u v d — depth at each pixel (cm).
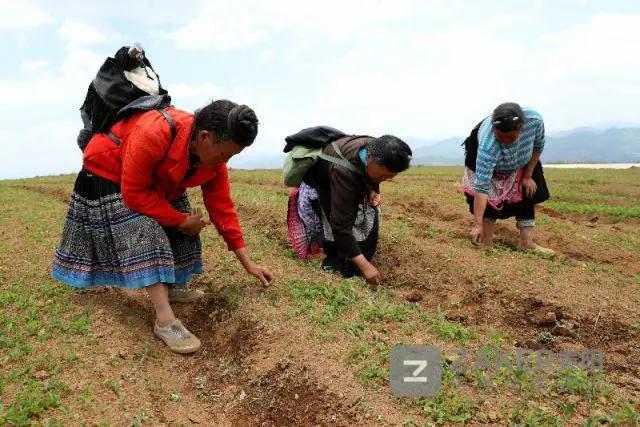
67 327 414
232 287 484
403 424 305
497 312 484
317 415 331
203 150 357
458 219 875
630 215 1023
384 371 349
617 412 312
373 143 425
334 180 452
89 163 380
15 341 396
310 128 486
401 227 717
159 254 387
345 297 454
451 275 545
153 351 400
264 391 366
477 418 308
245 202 887
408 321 425
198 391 377
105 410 330
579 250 677
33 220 866
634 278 554
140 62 375
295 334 399
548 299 484
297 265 550
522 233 629
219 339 429
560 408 316
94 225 392
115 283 407
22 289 495
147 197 370
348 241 458
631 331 435
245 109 340
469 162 607
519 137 550
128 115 368
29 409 317
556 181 1709
